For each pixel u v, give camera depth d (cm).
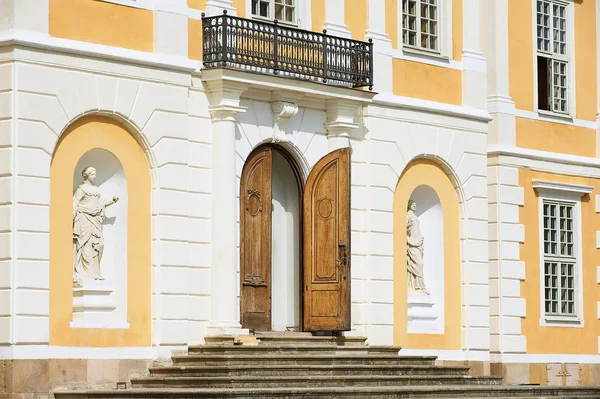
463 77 3225
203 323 2714
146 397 2386
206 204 2731
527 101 3450
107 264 2609
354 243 2994
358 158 3006
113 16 2589
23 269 2433
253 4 2850
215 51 2723
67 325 2497
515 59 3428
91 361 2525
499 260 3344
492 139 3375
